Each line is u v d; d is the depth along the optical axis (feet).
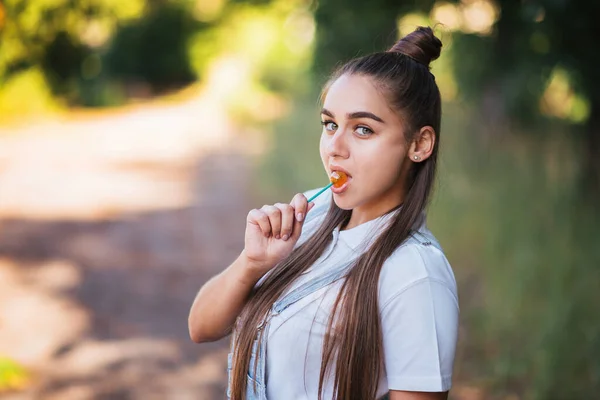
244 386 5.08
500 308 13.87
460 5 21.79
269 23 81.10
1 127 64.95
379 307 4.64
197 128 64.85
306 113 49.65
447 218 17.84
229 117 72.69
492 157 20.48
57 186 37.04
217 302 5.37
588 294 13.03
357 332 4.59
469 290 15.43
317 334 4.78
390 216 4.96
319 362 4.78
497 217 16.80
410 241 4.78
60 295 19.62
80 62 82.53
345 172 4.84
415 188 4.95
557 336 12.20
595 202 16.07
